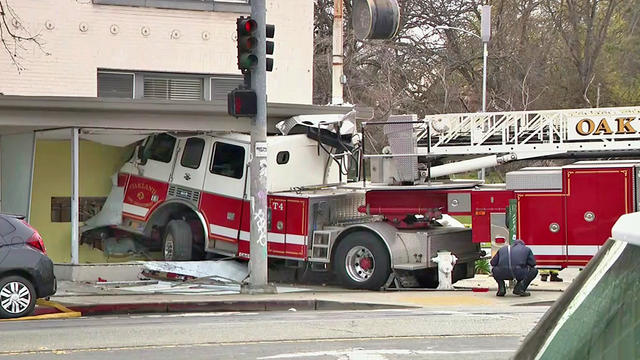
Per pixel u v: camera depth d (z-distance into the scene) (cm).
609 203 1638
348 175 1958
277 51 2244
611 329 251
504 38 4916
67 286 1711
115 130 1820
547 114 1781
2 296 1341
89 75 2078
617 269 257
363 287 1747
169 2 2144
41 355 977
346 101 3606
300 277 1944
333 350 996
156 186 1950
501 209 1712
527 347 285
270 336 1109
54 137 1958
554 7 5191
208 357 955
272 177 1852
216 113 1842
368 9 1728
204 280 1786
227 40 2203
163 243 1953
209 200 1872
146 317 1380
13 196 1958
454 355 960
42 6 2036
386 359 937
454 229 1844
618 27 5406
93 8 2081
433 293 1689
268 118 1977
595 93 5103
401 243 1758
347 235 1770
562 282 1928
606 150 1747
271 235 1834
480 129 1812
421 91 4316
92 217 2041
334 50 2097
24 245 1361
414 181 1781
